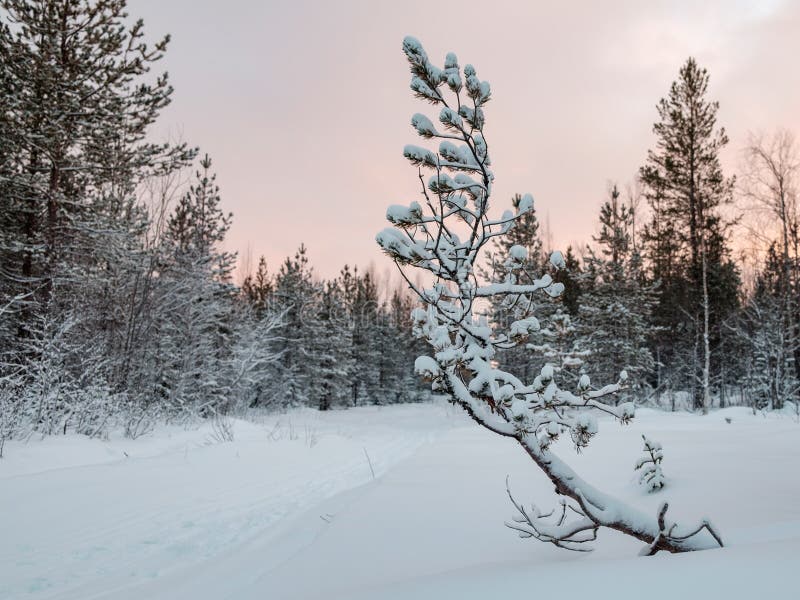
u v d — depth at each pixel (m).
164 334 16.52
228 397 18.92
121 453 9.15
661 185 23.53
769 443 6.23
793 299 21.23
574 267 32.41
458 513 4.23
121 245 12.89
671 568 1.66
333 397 37.62
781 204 19.31
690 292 23.56
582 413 2.72
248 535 5.08
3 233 11.42
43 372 9.80
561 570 1.84
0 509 5.22
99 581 3.87
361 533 3.80
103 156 12.42
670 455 5.89
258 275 43.56
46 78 10.99
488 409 3.01
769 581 1.42
